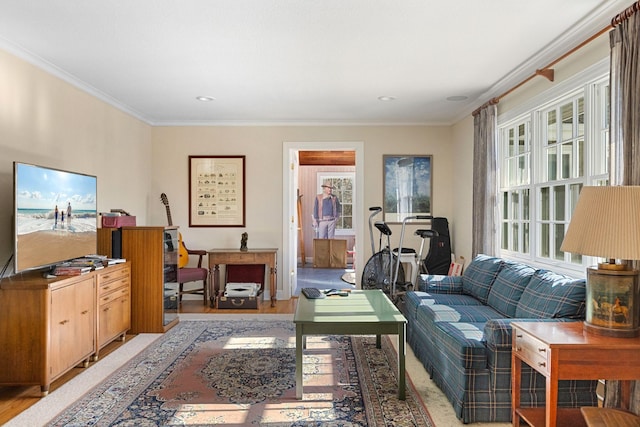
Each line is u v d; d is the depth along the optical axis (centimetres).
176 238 507
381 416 270
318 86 457
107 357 379
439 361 311
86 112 459
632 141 247
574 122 346
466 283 427
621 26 259
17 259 306
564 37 323
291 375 338
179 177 639
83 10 282
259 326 484
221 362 366
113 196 521
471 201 557
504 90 454
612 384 251
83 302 349
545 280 303
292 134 638
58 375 313
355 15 290
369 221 580
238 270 633
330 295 394
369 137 639
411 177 638
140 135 601
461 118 592
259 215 639
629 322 213
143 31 315
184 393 303
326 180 1049
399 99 511
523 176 436
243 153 638
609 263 222
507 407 260
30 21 299
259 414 272
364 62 383
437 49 352
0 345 299
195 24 304
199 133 638
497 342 258
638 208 202
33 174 324
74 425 257
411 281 606
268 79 431
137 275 456
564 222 359
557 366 203
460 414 262
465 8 281
